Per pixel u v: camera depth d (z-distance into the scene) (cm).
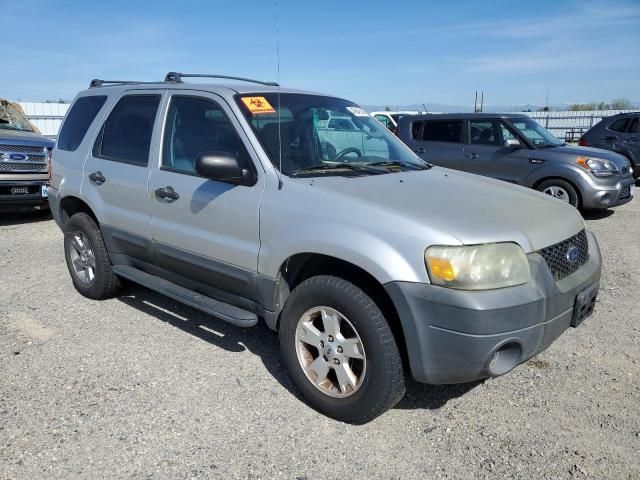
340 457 291
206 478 273
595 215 960
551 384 366
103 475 274
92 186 479
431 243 278
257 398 347
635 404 341
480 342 271
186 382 365
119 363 390
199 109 402
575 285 313
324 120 411
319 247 309
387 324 295
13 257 669
